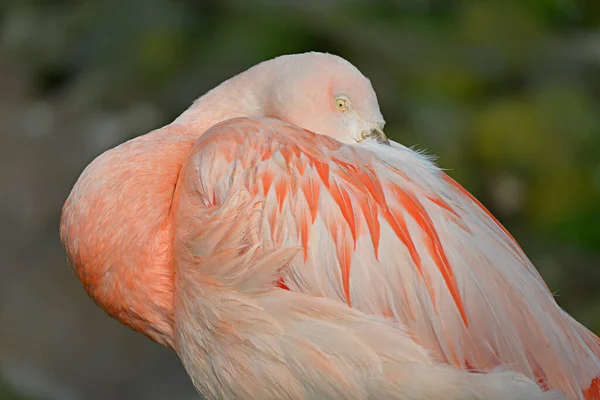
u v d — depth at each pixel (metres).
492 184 13.13
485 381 4.57
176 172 5.46
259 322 4.77
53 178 15.12
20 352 11.92
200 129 5.90
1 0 18.73
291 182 5.02
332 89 5.98
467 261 4.95
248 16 15.49
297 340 4.71
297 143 5.20
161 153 5.49
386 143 5.99
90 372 11.81
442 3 15.37
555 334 4.90
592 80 14.28
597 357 5.17
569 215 12.78
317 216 4.97
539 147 13.18
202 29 15.98
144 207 5.22
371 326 4.67
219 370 4.95
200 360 5.05
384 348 4.64
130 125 15.52
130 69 16.12
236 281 4.84
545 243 12.57
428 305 4.83
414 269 4.88
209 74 15.05
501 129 13.23
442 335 4.80
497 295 4.88
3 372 11.24
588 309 11.60
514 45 14.56
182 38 16.00
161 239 5.23
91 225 5.19
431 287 4.86
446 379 4.58
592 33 15.07
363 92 6.01
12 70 17.50
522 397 4.59
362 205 5.01
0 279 13.07
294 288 4.89
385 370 4.63
